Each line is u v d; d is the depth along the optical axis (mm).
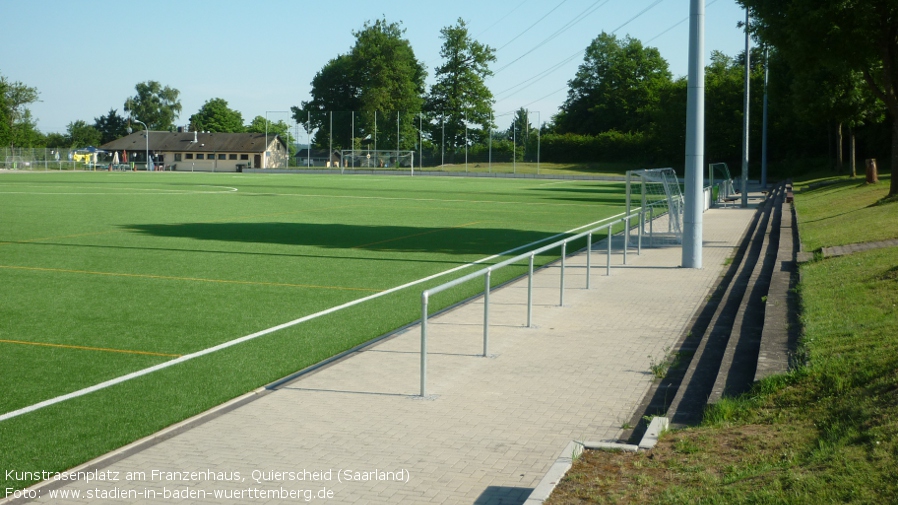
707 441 5988
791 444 5688
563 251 13102
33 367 9305
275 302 13695
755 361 8680
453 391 8250
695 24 17406
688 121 17719
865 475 4730
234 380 8820
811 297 11211
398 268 18188
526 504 4918
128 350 10180
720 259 19578
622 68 121188
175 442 6754
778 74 56344
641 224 23562
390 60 122938
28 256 19344
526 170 99812
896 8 24859
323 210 36188
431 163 104250
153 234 24766
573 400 7910
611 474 5410
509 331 11227
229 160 126938
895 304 9602
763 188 57594
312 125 112625
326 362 9570
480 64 118188
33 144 131750
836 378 6820
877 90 27750
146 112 171250
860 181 44594
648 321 11922
